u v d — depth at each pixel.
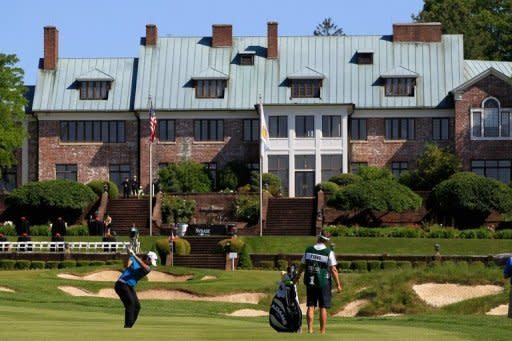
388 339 41.00
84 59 154.12
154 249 107.81
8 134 133.75
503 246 113.38
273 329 45.47
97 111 147.62
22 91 138.50
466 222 129.88
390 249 113.06
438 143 145.75
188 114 147.12
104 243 109.19
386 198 125.75
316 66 150.75
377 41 153.50
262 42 154.62
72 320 47.59
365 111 146.25
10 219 132.38
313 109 143.62
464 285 70.94
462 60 151.12
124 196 136.75
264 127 124.12
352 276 74.31
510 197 127.56
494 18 193.38
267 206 130.38
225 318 55.62
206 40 155.12
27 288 74.19
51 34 153.12
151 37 153.75
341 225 128.38
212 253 112.06
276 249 114.06
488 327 50.44
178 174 141.62
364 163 146.25
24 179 149.00
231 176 143.00
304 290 72.62
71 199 130.75
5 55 138.12
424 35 153.12
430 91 147.12
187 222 132.38
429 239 115.94
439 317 57.72
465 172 135.00
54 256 106.06
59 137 148.50
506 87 142.88
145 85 149.00
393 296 68.94
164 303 65.38
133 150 148.00
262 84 148.62
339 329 46.88
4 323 44.22
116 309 58.69
